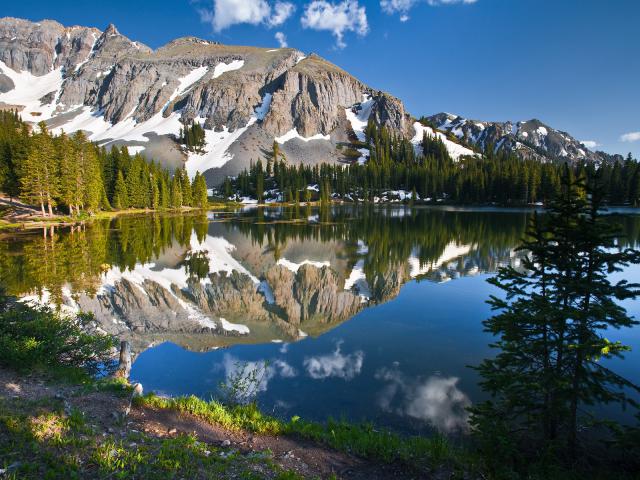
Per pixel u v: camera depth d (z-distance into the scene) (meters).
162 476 5.34
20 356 9.30
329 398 10.42
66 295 20.94
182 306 20.62
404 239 45.72
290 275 28.69
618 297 6.86
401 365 12.78
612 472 6.50
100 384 9.12
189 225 62.78
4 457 5.11
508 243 41.56
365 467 6.89
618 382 6.70
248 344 15.16
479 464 6.77
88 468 5.24
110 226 57.16
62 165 61.28
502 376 7.51
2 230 48.38
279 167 172.88
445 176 135.00
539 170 109.75
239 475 5.85
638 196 92.38
